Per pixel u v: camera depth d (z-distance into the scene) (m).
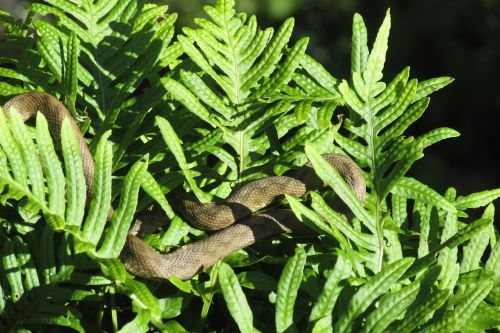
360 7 8.35
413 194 2.01
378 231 1.97
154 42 2.09
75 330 1.95
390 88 2.04
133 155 2.03
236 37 2.08
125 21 2.15
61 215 1.91
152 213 2.03
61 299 1.91
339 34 8.29
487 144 8.30
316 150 1.95
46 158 1.91
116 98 2.08
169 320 1.92
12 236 1.97
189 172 1.96
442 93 8.30
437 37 8.21
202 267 1.97
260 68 2.07
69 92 2.04
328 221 1.94
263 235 2.03
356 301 1.88
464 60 8.22
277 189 2.05
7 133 1.91
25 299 1.91
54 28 2.10
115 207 2.03
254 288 1.92
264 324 1.93
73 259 1.92
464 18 8.20
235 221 2.03
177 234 2.00
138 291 1.87
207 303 1.91
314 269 1.95
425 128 8.45
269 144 2.07
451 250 1.96
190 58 2.08
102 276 1.91
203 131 2.08
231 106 2.05
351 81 2.09
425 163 7.80
